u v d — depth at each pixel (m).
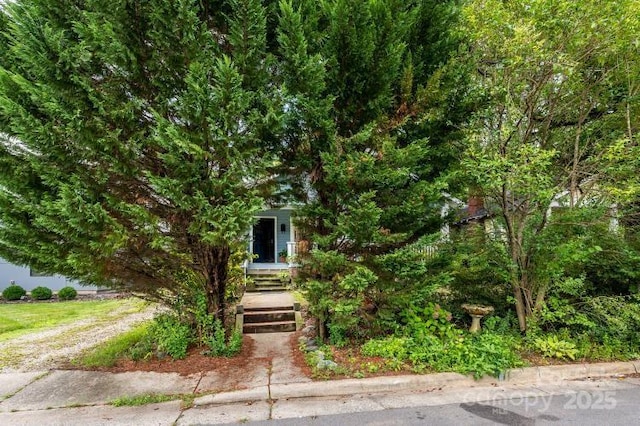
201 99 3.88
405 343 4.79
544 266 5.35
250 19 4.12
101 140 3.83
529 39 4.91
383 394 4.01
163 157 3.93
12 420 3.41
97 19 3.94
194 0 4.01
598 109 6.18
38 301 11.34
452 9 5.12
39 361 5.07
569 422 3.35
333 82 4.66
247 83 4.43
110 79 4.16
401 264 4.74
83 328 7.23
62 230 3.73
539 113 6.17
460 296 6.27
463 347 4.68
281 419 3.43
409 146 4.45
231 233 3.95
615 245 5.60
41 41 3.75
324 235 5.21
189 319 5.36
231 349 5.05
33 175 3.98
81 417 3.46
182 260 4.93
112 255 4.20
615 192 5.10
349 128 5.04
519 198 5.80
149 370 4.57
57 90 3.82
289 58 4.29
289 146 5.02
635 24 4.80
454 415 3.50
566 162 6.30
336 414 3.53
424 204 4.76
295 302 7.77
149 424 3.34
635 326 5.26
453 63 4.80
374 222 4.38
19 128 3.57
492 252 5.70
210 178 4.05
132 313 8.86
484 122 5.57
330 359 4.64
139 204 4.49
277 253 15.01
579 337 5.18
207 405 3.73
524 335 5.46
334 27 4.34
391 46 4.41
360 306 5.09
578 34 5.00
